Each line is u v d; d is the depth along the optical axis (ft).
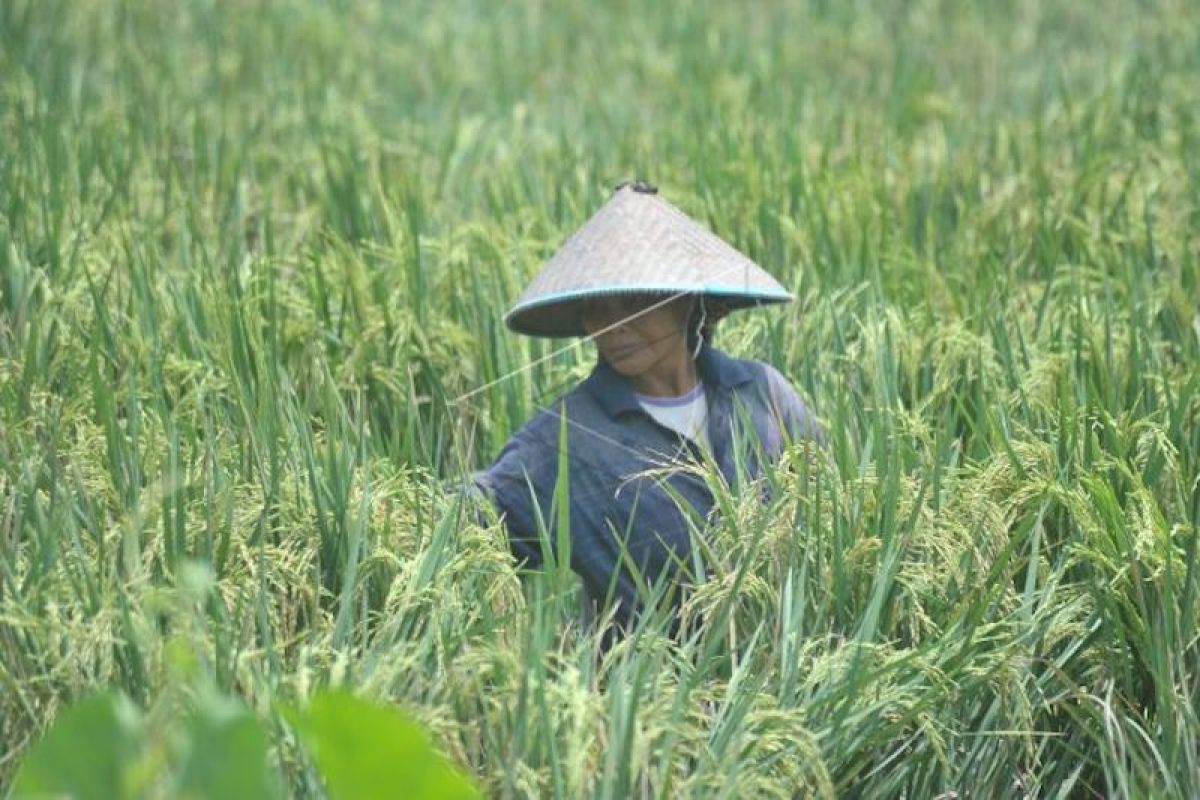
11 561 30.99
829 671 31.17
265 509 33.06
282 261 51.42
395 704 28.02
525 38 92.07
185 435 37.14
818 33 92.12
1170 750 31.71
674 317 34.53
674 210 35.27
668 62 85.25
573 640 32.30
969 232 56.85
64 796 21.50
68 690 28.84
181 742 21.67
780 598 32.30
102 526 32.55
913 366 42.73
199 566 24.71
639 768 28.12
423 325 46.96
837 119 70.90
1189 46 85.61
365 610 31.01
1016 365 42.47
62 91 70.13
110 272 44.93
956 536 34.12
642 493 34.53
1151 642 33.17
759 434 35.47
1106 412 37.50
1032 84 80.28
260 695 28.25
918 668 31.42
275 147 66.85
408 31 92.07
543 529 32.48
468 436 43.60
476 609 31.53
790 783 29.32
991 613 33.30
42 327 42.73
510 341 45.96
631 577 34.78
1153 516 34.19
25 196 53.47
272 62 81.10
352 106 72.54
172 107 72.49
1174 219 56.29
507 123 73.10
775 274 53.57
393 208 56.85
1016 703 32.50
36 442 36.55
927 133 70.18
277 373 40.47
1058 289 50.55
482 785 27.86
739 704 29.12
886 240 54.70
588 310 34.71
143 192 57.57
